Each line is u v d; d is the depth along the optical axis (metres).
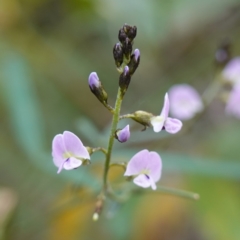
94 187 0.43
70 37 0.56
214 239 0.46
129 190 0.41
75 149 0.36
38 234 0.48
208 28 0.57
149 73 0.58
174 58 0.58
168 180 0.47
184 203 0.47
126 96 0.58
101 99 0.36
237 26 0.58
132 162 0.37
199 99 0.46
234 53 0.62
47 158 0.44
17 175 0.52
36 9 0.52
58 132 0.55
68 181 0.45
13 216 0.46
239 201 0.46
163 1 0.51
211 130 0.56
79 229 0.48
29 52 0.53
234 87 0.46
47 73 0.56
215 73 0.46
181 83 0.57
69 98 0.57
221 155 0.49
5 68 0.49
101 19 0.53
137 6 0.50
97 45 0.57
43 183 0.50
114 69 0.58
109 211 0.42
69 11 0.52
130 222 0.46
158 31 0.53
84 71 0.57
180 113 0.46
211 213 0.46
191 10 0.52
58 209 0.45
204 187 0.47
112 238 0.47
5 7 0.51
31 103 0.45
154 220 0.46
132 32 0.36
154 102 0.55
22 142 0.45
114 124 0.36
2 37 0.51
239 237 0.46
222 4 0.53
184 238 0.48
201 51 0.58
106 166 0.37
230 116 0.56
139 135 0.46
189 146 0.54
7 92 0.46
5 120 0.54
